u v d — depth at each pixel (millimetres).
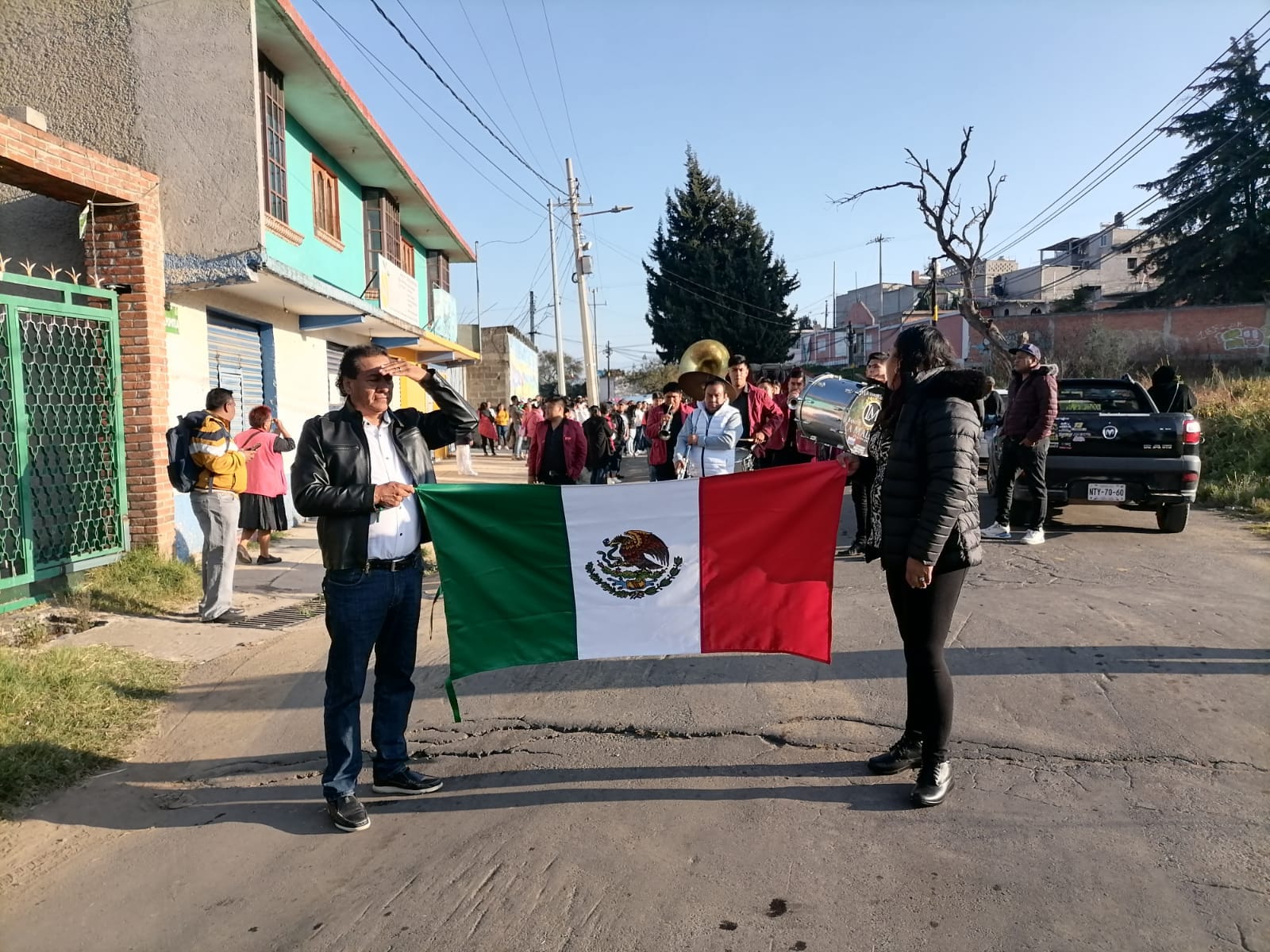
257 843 3549
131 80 8414
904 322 51469
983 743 4090
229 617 6766
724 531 4062
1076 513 10844
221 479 6609
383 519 3697
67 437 7016
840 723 4414
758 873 3164
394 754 3928
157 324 7879
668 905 2996
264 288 9578
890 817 3520
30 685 4828
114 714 4801
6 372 6391
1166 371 11258
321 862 3391
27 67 8500
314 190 12977
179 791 4043
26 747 4215
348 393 3762
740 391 8477
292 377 12062
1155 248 43500
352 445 3672
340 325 12367
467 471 18484
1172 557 7910
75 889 3252
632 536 4043
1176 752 3922
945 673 3629
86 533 7188
